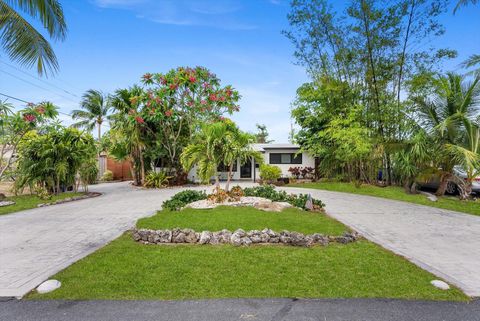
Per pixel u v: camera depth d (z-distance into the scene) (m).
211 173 7.65
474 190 10.41
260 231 4.83
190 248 4.44
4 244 4.86
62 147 10.74
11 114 10.34
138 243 4.74
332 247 4.52
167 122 14.96
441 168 10.45
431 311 2.66
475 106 9.71
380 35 11.61
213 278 3.33
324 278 3.35
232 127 7.58
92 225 6.27
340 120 12.76
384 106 12.05
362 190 12.23
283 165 19.44
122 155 16.22
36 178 10.38
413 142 10.37
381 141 11.68
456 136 9.80
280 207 7.10
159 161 16.89
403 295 2.96
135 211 7.93
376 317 2.55
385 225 6.32
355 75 12.97
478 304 2.80
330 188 13.68
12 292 3.03
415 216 7.34
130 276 3.38
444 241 5.09
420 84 10.93
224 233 4.83
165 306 2.74
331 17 12.38
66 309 2.69
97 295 2.95
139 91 14.88
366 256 4.11
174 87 13.70
